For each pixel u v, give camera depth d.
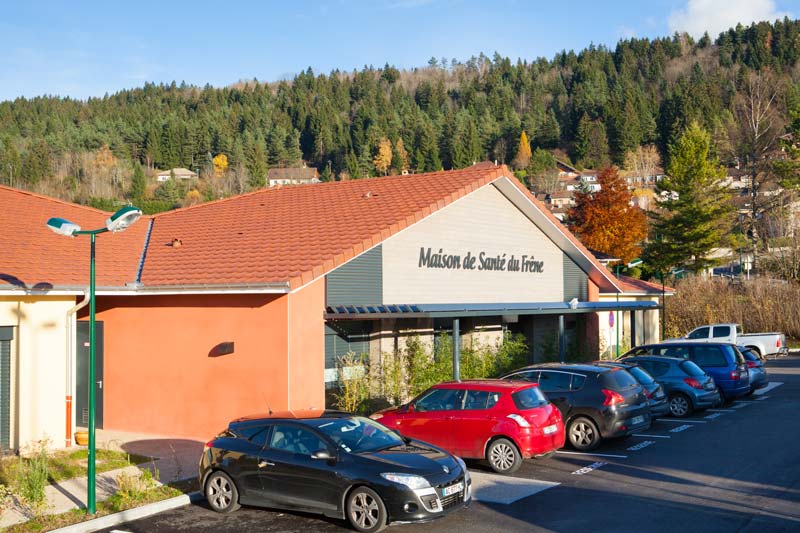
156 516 10.23
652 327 37.56
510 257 22.61
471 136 154.88
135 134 153.12
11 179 114.94
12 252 15.83
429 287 19.16
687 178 58.84
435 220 19.47
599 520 9.62
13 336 14.48
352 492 9.36
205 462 10.64
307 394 14.99
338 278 16.06
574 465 13.13
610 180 63.59
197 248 18.25
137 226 21.30
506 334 22.88
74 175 126.31
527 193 22.41
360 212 18.97
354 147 165.50
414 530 9.35
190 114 179.88
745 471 12.34
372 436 10.34
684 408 18.98
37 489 10.09
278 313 14.80
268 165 160.88
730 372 20.83
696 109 140.12
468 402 13.05
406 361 18.14
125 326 17.02
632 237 62.59
